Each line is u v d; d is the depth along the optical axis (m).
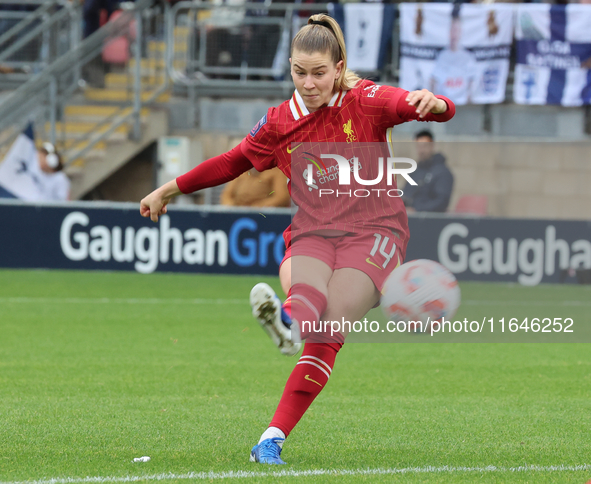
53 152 41.91
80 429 13.91
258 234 39.62
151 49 49.97
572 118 47.34
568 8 45.34
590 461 12.10
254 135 11.71
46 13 50.59
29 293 33.28
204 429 14.03
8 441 13.05
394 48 46.53
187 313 29.36
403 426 14.47
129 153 47.28
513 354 22.75
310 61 10.91
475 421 14.88
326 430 14.12
